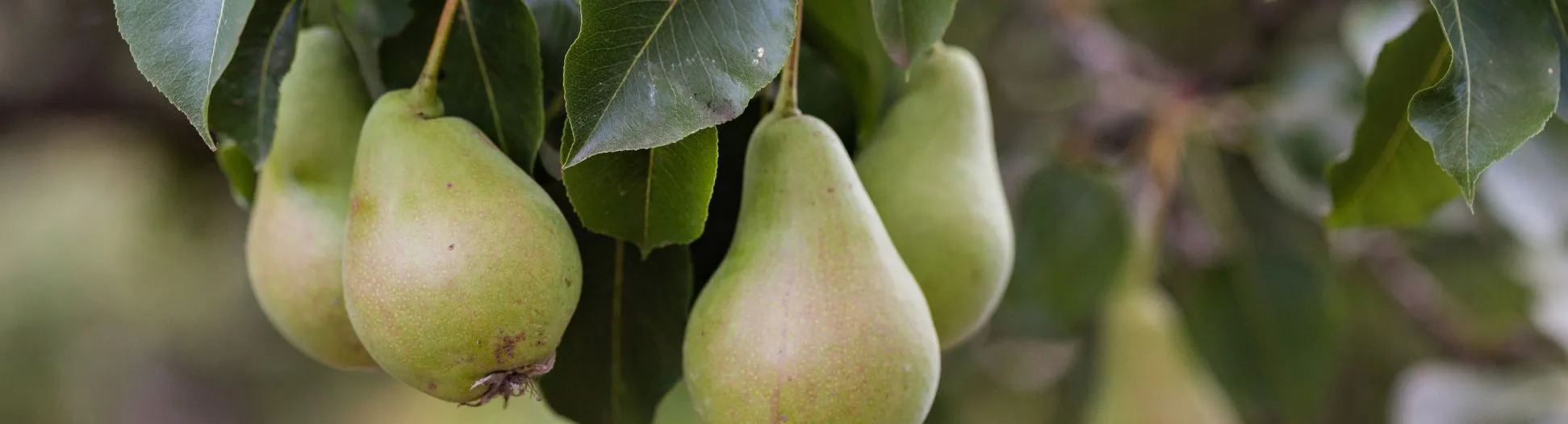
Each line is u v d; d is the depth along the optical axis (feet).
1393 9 3.34
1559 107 2.21
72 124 4.43
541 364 2.08
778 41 1.97
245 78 2.27
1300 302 3.80
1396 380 4.47
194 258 5.18
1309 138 3.72
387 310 2.04
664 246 2.32
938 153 2.33
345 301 2.10
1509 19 2.11
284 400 6.08
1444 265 4.17
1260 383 3.84
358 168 2.11
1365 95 2.46
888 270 2.13
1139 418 3.51
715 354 2.11
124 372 5.56
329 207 2.27
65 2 4.15
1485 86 2.09
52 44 4.20
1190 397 3.51
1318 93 3.81
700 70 1.96
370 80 2.41
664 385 2.39
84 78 4.26
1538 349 4.50
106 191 5.07
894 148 2.33
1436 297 4.41
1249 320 3.85
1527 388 4.37
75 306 5.31
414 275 2.03
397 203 2.06
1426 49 2.38
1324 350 3.79
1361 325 4.42
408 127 2.10
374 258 2.05
